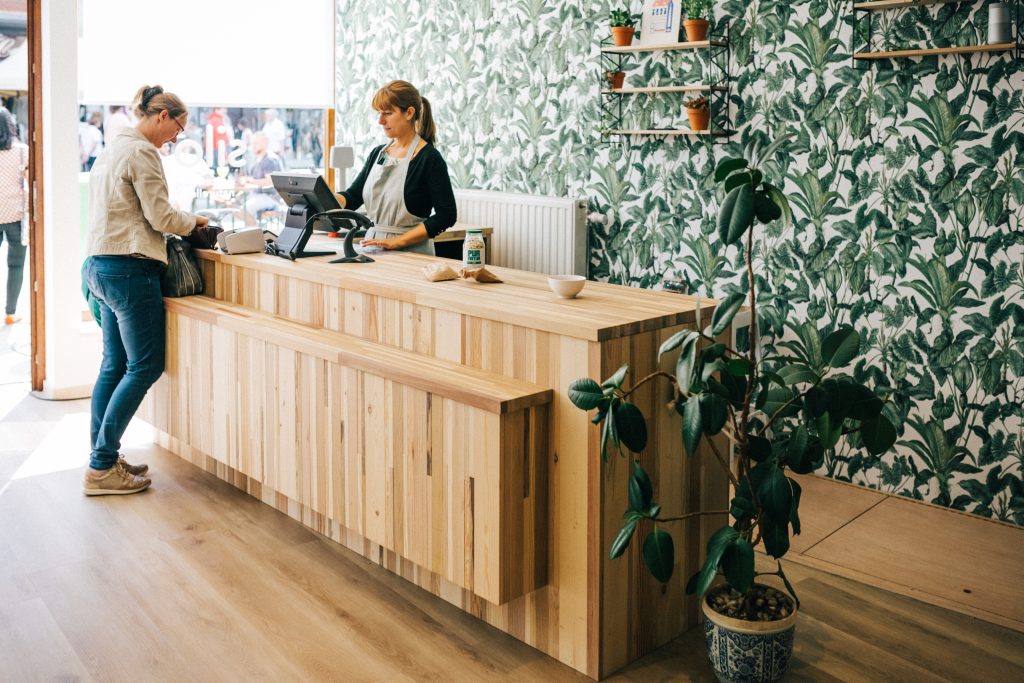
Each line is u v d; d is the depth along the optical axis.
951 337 3.99
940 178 3.95
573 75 5.39
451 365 3.08
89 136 7.49
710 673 2.81
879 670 2.80
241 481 4.25
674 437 2.92
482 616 3.12
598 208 5.36
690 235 4.90
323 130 7.27
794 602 2.69
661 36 4.86
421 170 4.51
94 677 2.73
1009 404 3.85
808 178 4.37
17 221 7.21
